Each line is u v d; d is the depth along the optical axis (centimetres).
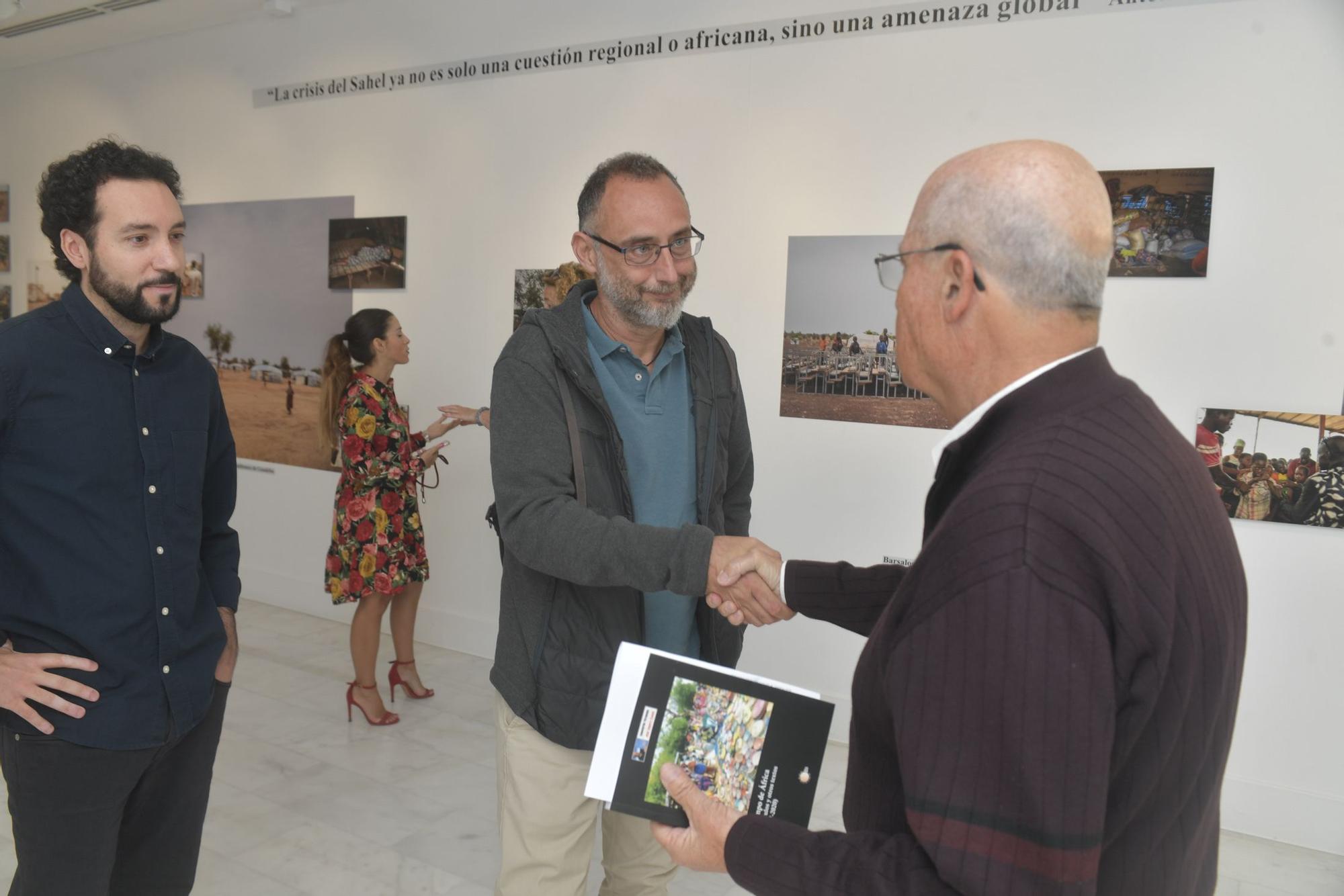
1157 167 335
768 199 409
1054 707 80
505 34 478
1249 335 325
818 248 399
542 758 187
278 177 568
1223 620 90
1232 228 325
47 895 175
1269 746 330
